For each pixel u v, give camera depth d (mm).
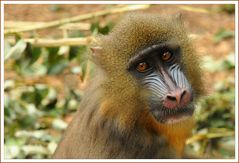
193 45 10203
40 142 13211
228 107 14398
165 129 10062
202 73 10367
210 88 10555
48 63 14750
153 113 9820
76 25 14766
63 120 14656
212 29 18578
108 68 9875
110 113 9867
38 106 14734
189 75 10055
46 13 19453
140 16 9961
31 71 14508
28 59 13562
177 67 9859
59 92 15891
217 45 17797
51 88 15219
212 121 14234
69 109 14914
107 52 9883
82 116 10156
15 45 12914
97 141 9883
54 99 14828
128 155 10016
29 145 13039
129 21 9906
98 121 9875
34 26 14203
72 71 15508
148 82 9781
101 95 9875
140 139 10078
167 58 9844
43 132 13703
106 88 9836
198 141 13875
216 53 17422
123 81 9828
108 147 9898
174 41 9836
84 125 10039
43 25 14273
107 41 9953
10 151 12227
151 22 9812
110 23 13875
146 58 9758
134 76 9836
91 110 9977
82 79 12250
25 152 12539
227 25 18766
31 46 13320
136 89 9844
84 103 10266
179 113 9672
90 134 9930
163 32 9789
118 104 9852
